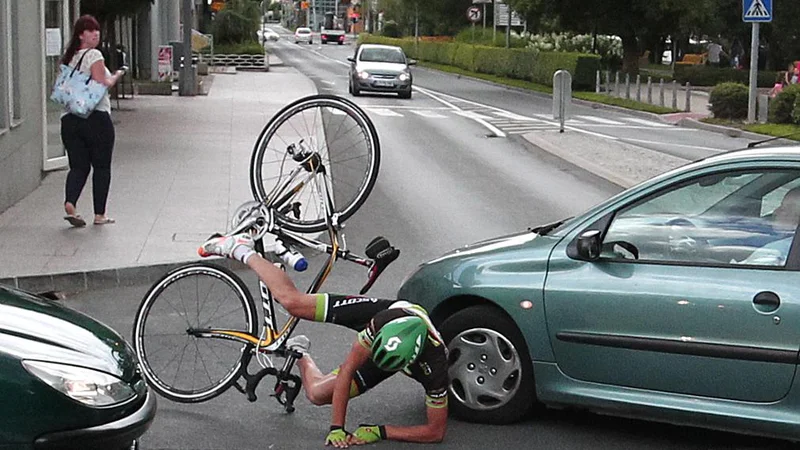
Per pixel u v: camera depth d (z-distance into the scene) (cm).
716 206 621
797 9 5216
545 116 3253
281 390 685
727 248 609
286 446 629
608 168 1942
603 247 638
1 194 1321
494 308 661
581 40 5512
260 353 680
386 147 2289
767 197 609
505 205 1570
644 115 3434
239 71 5169
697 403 601
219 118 2616
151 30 3947
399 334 604
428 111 3294
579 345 630
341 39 10600
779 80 4244
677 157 2164
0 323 515
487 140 2488
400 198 1609
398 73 3809
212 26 5619
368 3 11025
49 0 1616
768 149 627
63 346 511
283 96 3425
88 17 1199
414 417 680
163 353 702
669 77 5297
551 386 644
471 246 711
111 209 1366
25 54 1457
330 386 654
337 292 1035
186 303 703
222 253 681
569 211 1528
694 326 598
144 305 706
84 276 1027
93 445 491
